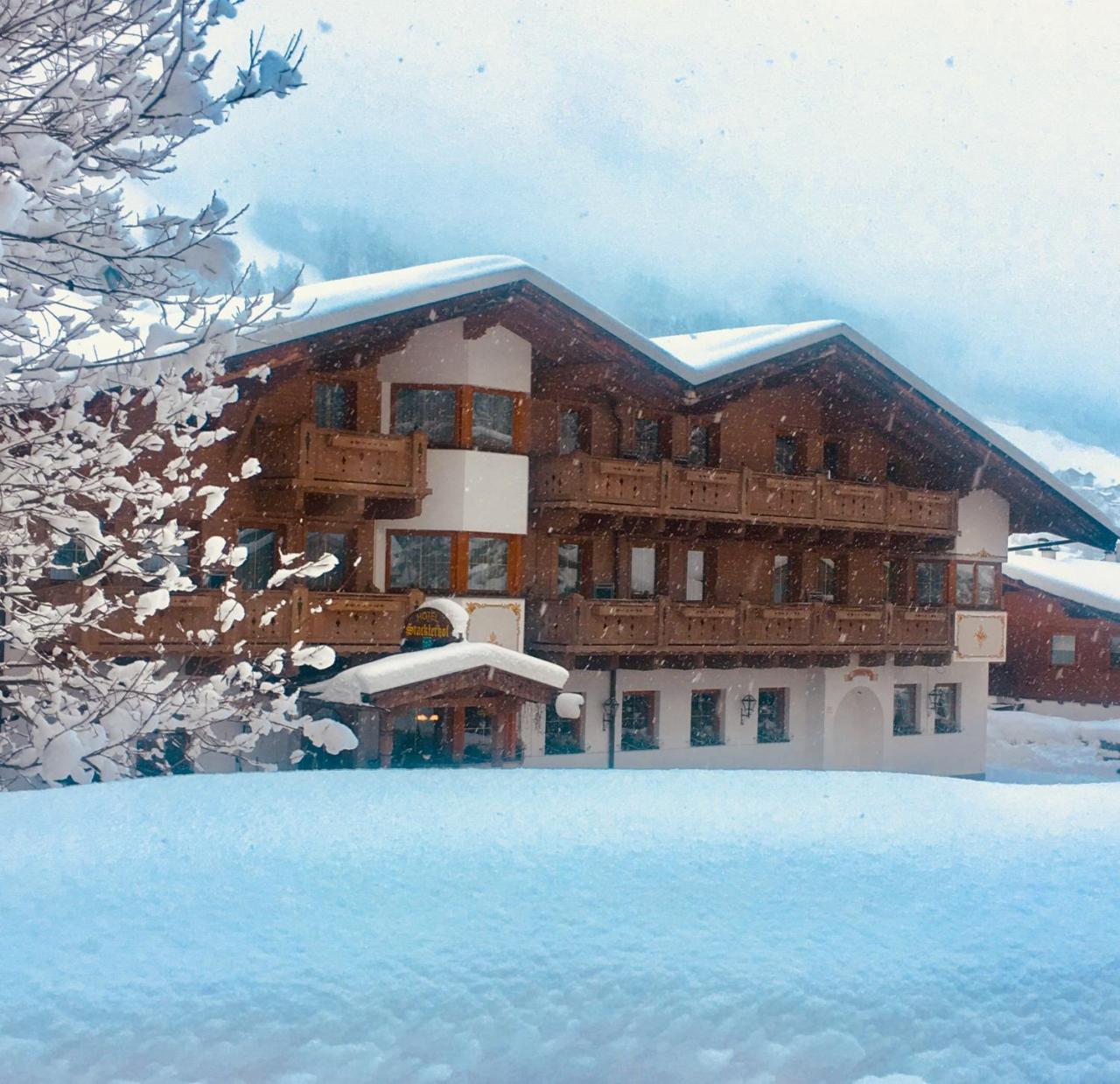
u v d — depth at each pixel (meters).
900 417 31.88
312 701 20.89
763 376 28.19
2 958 4.69
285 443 22.12
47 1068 3.99
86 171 8.59
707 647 27.95
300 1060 4.16
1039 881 6.21
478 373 24.77
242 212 8.80
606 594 27.98
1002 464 33.41
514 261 23.86
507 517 25.17
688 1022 4.49
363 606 22.48
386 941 4.98
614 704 27.73
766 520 28.75
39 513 10.65
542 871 6.04
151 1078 4.01
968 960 5.04
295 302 22.11
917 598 34.41
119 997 4.39
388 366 24.50
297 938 4.99
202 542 21.45
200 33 7.82
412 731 24.31
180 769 19.92
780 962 4.93
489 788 8.04
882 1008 4.64
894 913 5.58
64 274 8.59
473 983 4.63
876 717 33.75
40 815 7.00
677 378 26.34
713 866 6.23
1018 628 47.97
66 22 8.03
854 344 29.61
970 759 36.28
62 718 10.82
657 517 26.97
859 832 7.12
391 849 6.38
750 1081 4.28
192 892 5.57
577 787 8.17
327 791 7.79
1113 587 47.06
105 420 17.09
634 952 4.96
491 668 20.44
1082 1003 4.77
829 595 32.50
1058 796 8.48
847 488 30.39
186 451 11.61
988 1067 4.40
